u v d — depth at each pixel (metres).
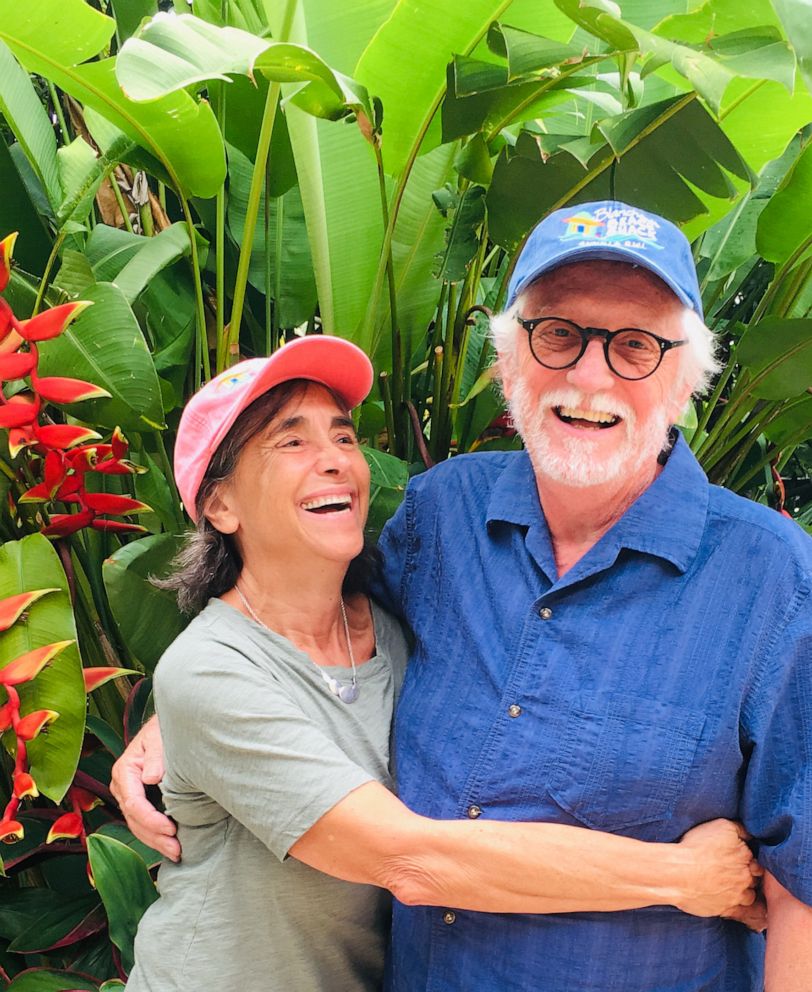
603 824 0.98
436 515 1.23
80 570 1.79
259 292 2.09
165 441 1.98
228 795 1.02
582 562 1.04
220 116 1.73
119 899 1.46
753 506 1.03
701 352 1.06
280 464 1.08
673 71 1.33
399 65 1.38
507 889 0.94
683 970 1.01
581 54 1.21
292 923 1.09
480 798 1.02
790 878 0.93
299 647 1.14
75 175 1.71
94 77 1.34
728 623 0.97
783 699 0.94
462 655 1.11
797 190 1.55
